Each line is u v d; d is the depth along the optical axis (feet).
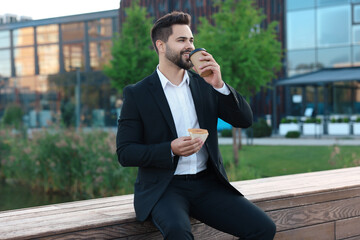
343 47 66.23
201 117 7.43
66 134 29.25
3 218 7.65
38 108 73.51
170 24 7.30
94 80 67.21
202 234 8.18
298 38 69.56
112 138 25.84
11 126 41.68
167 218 6.60
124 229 7.38
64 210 8.28
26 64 73.10
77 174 26.53
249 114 7.45
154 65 34.94
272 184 10.56
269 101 74.38
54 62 69.41
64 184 27.48
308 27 68.74
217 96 7.60
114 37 39.22
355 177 11.49
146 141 7.29
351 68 65.67
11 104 71.31
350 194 10.21
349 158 28.60
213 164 7.38
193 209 7.45
